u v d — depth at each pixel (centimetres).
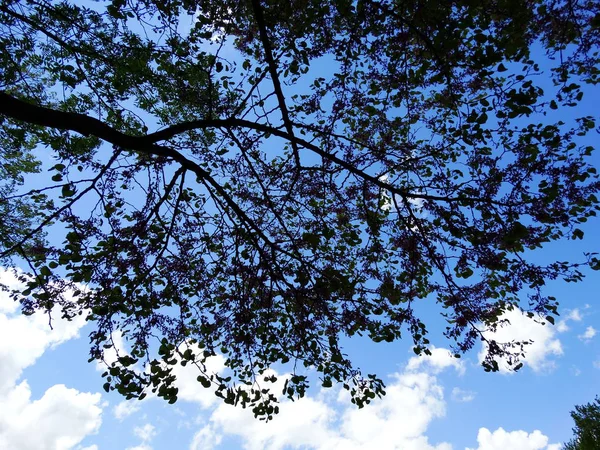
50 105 809
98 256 529
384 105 651
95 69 723
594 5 473
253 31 665
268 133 642
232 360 644
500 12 471
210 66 602
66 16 646
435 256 579
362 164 632
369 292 580
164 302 607
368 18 561
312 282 535
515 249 532
